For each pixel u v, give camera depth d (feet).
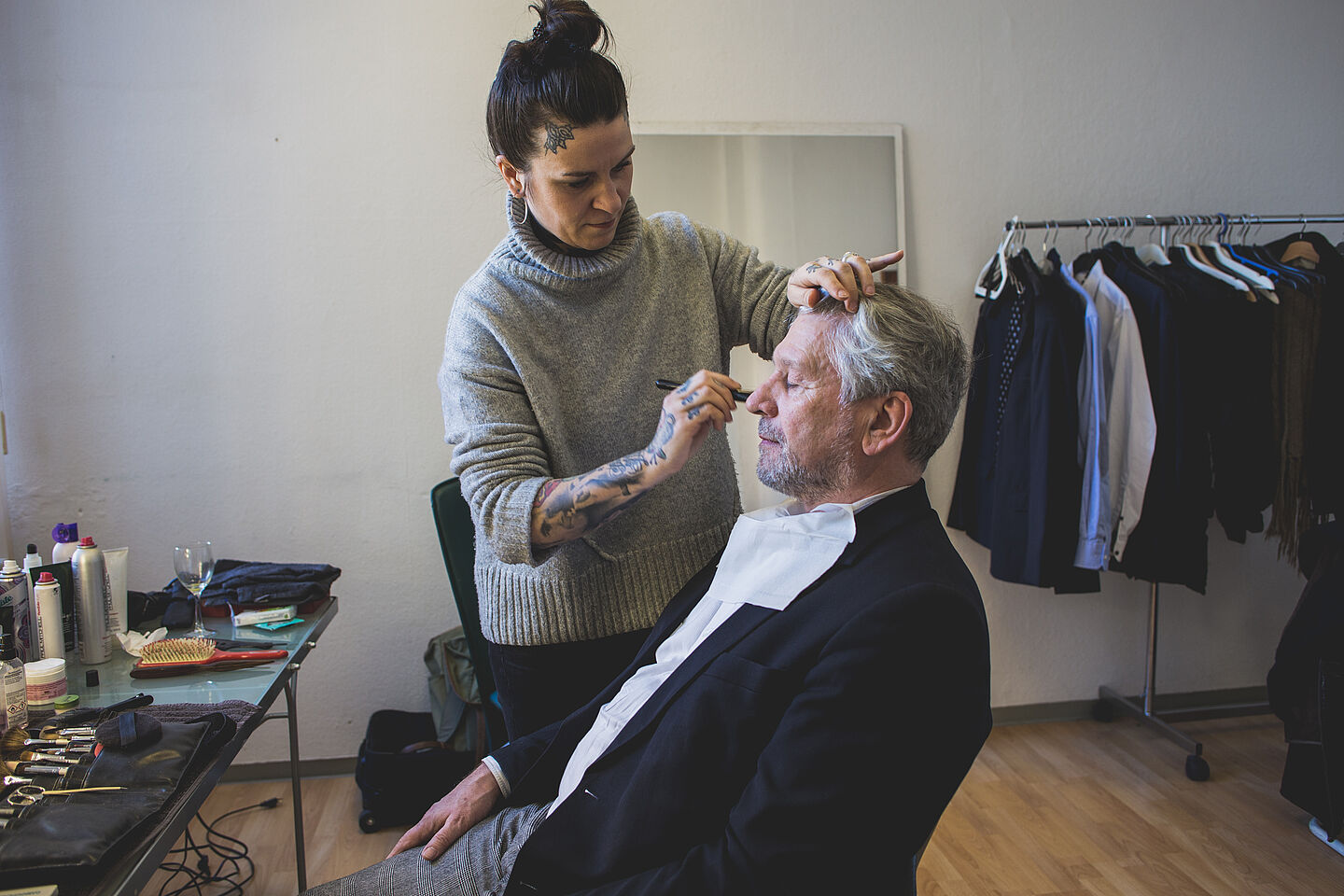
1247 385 8.25
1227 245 9.13
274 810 8.29
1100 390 8.20
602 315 4.32
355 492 8.62
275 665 5.20
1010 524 8.38
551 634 4.43
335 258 8.39
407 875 3.78
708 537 4.64
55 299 8.08
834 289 3.60
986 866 7.18
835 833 3.05
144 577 8.43
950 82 9.04
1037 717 9.78
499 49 8.38
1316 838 7.47
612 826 3.49
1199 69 9.37
